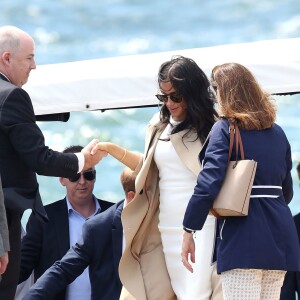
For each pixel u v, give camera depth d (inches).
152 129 903.1
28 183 879.7
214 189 784.9
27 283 1039.0
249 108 805.9
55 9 5310.0
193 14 5172.2
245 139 801.6
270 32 4909.0
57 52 4714.6
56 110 1026.7
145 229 900.6
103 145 920.3
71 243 1023.6
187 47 4771.2
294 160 2805.1
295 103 3427.7
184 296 874.8
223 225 796.6
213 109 878.4
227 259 788.0
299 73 957.2
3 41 890.1
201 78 874.1
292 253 797.2
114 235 949.2
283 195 844.6
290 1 5206.7
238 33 4918.8
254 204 794.8
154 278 895.1
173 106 877.2
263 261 783.7
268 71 964.0
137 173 930.7
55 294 941.2
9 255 868.6
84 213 1042.1
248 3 5251.0
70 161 891.4
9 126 861.2
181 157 874.8
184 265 809.5
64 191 2810.0
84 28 5032.0
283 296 960.3
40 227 1023.0
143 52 4729.3
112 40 4884.4
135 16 5177.2
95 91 1013.8
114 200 2768.2
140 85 1000.2
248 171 787.4
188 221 789.2
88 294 1007.6
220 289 867.4
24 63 894.4
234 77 810.2
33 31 5009.8
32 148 864.3
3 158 865.5
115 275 946.7
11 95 865.5
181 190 879.1
